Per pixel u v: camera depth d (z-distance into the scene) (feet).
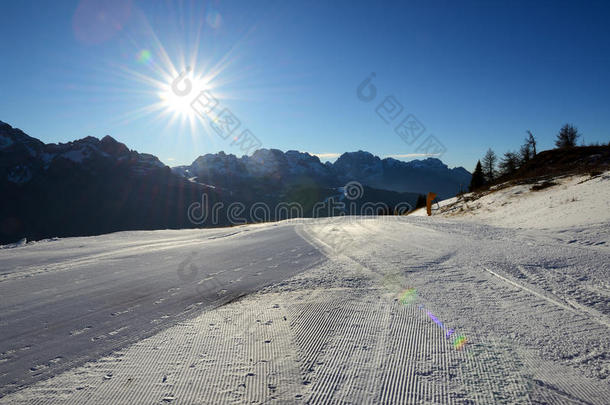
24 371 9.35
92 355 10.14
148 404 7.48
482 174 178.91
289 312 13.00
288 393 7.70
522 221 41.65
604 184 45.29
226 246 33.60
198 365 9.16
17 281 19.75
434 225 41.37
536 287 15.08
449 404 7.20
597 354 9.16
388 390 7.72
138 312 13.92
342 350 9.71
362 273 18.74
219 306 14.26
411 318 11.98
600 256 19.77
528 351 9.45
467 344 9.91
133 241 41.96
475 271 18.15
